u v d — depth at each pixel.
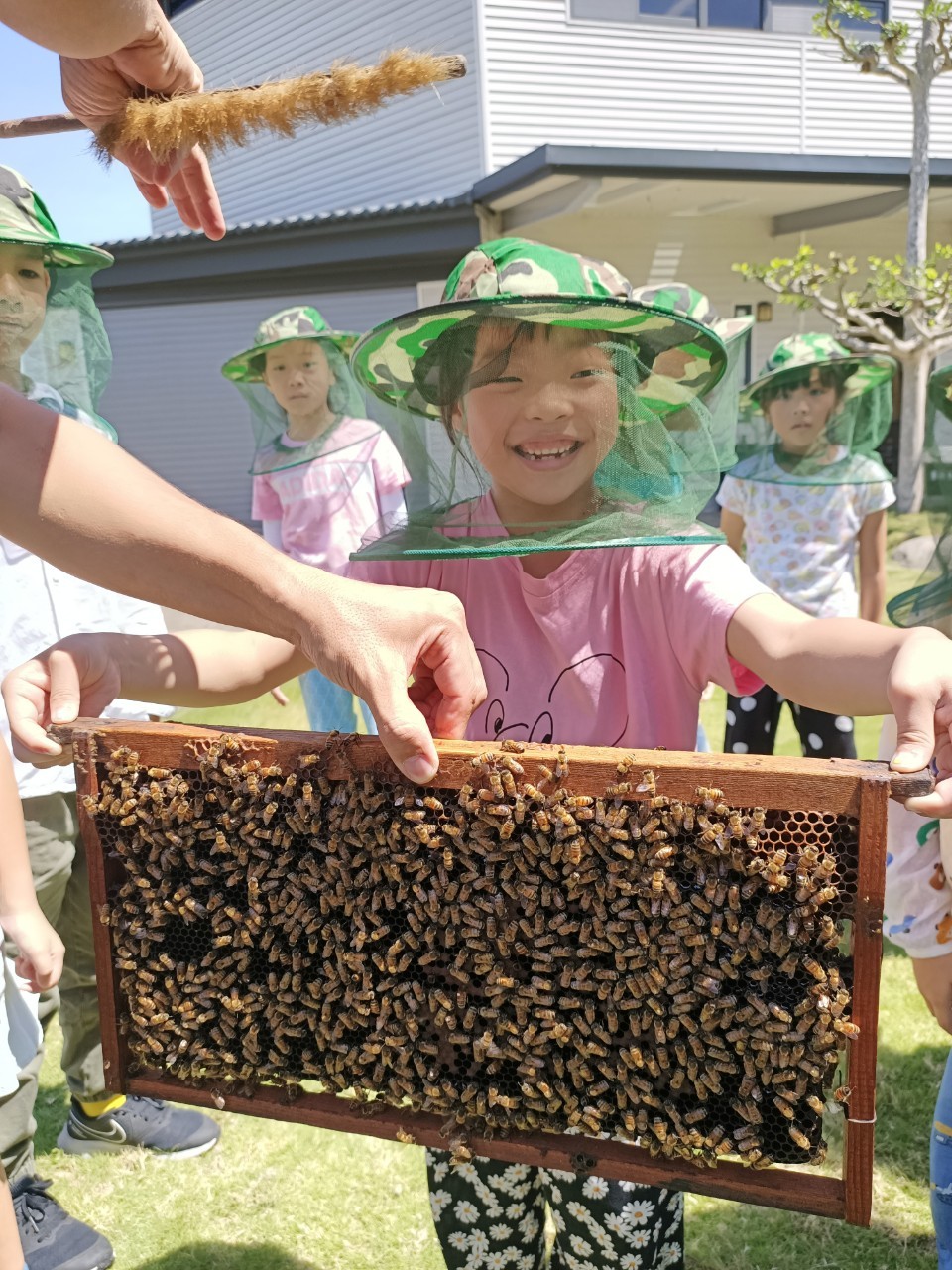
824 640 1.47
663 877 1.17
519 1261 1.88
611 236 13.04
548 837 1.22
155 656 1.69
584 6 11.82
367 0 12.13
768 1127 1.24
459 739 1.44
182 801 1.39
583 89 12.06
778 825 1.16
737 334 2.93
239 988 1.44
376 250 12.09
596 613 1.81
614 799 1.20
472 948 1.28
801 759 1.19
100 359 2.93
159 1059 1.52
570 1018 1.28
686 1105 1.27
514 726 1.87
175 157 1.56
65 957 2.71
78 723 1.48
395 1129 1.42
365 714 4.61
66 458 1.38
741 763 1.17
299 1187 2.71
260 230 12.10
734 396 2.56
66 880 2.57
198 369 14.17
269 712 6.92
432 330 1.61
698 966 1.20
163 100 1.50
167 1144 2.89
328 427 4.85
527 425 1.63
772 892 1.15
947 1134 1.81
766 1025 1.17
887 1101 2.81
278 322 4.69
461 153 12.10
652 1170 1.30
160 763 1.42
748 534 4.73
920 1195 2.49
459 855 1.27
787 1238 2.39
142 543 1.37
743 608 1.63
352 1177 2.75
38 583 2.58
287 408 4.85
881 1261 2.30
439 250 11.86
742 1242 2.38
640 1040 1.26
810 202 12.93
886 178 11.69
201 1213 2.62
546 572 1.85
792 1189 1.24
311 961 1.40
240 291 13.31
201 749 1.38
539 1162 1.36
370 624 1.32
